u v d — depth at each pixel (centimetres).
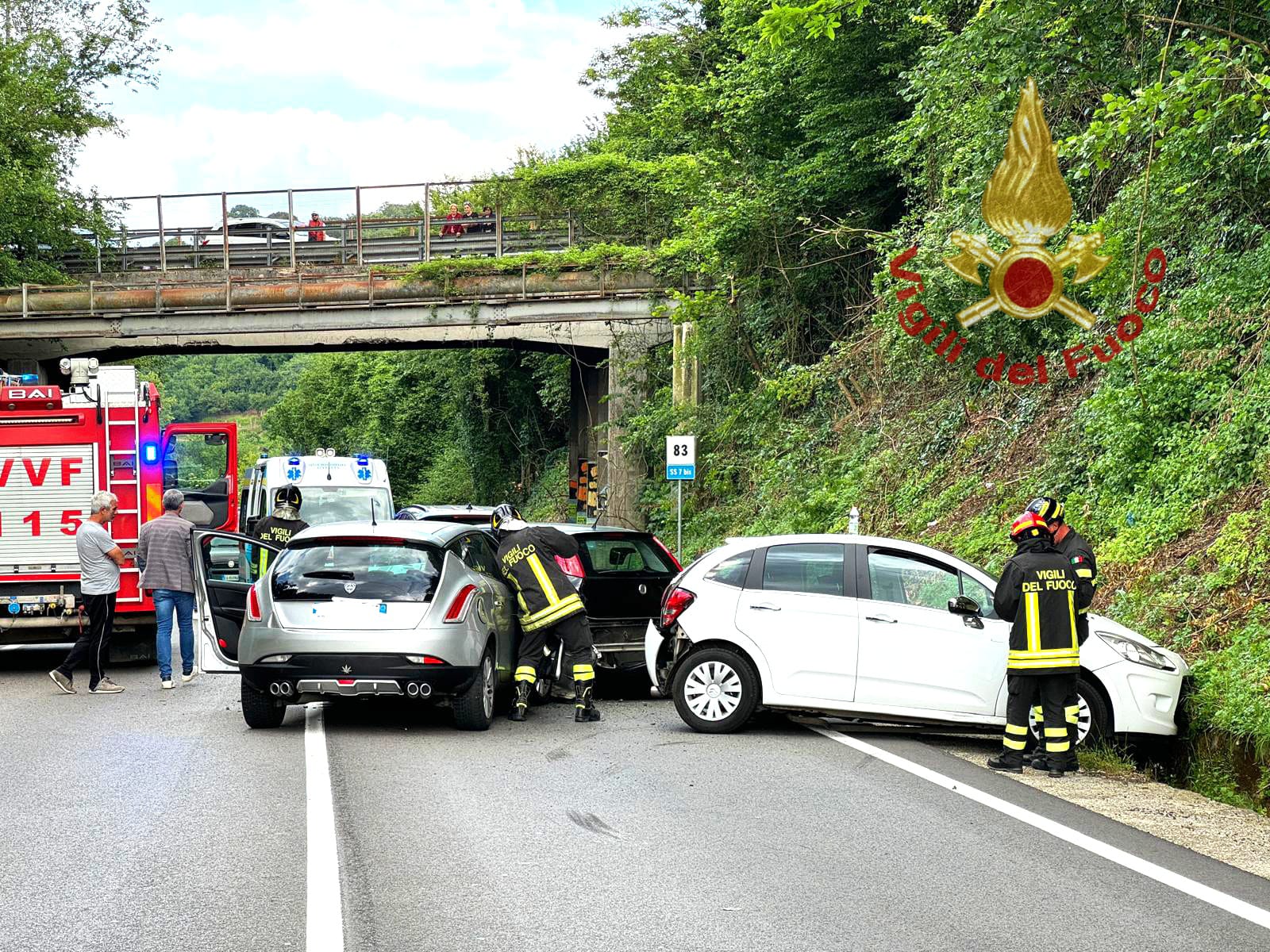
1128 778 941
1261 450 1337
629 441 3338
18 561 1526
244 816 754
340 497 2250
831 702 1052
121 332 3950
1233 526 1254
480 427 5584
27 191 4700
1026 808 805
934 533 1902
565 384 4766
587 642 1153
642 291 3612
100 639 1334
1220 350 1502
